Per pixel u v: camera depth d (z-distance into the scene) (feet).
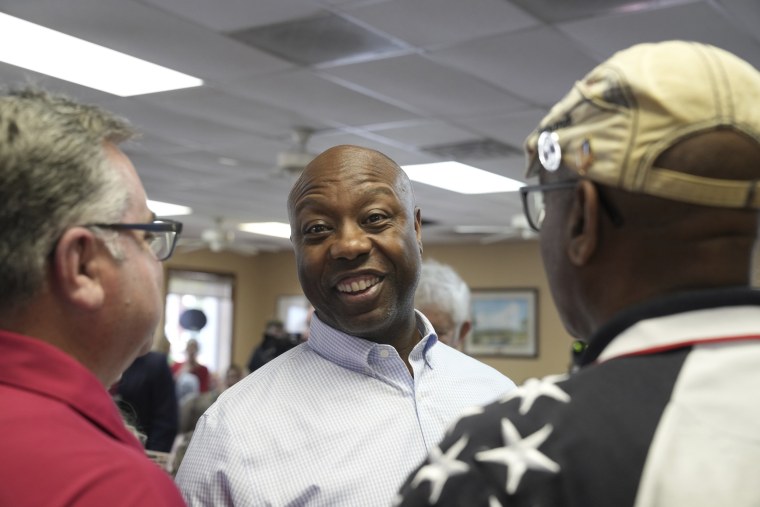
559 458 2.18
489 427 2.30
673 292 2.41
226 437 4.51
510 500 2.17
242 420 4.58
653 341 2.36
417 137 19.38
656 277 2.43
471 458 2.25
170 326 39.14
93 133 2.90
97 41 13.46
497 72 14.66
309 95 16.35
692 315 2.35
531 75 14.71
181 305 39.81
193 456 4.58
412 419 4.66
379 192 4.79
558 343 36.60
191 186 26.07
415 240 4.95
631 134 2.36
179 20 12.57
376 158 4.92
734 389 2.24
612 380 2.32
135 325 2.99
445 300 7.12
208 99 16.80
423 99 16.43
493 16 12.17
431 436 4.66
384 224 4.78
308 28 12.83
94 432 2.67
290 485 4.37
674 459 2.15
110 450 2.62
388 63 14.40
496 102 16.47
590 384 2.32
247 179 24.76
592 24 12.30
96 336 2.88
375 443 4.53
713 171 2.32
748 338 2.31
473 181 24.29
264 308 43.37
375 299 4.75
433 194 26.35
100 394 2.82
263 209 30.04
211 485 4.41
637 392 2.27
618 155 2.38
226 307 41.96
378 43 13.43
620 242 2.47
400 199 4.88
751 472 2.14
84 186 2.79
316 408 4.62
